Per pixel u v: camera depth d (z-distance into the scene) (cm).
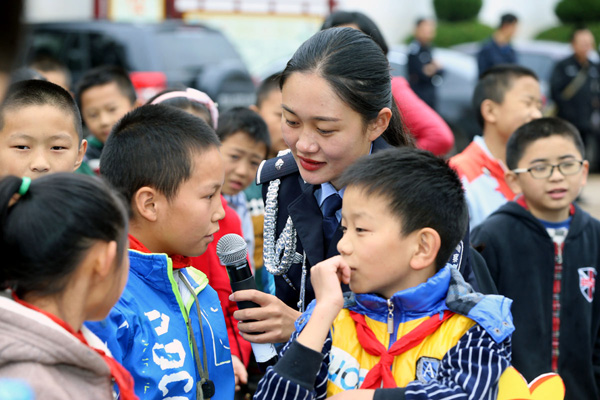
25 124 231
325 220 219
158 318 194
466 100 988
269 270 227
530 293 302
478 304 177
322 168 207
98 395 143
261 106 428
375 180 179
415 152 188
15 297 146
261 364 226
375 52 205
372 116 204
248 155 351
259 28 1078
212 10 1061
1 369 133
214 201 208
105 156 207
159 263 196
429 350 177
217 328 215
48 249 141
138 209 201
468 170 367
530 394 181
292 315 216
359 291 183
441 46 1562
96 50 841
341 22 330
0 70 99
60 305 146
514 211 309
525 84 376
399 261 179
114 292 152
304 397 166
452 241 185
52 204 143
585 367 301
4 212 142
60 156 237
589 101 948
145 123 205
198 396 199
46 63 497
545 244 305
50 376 135
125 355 183
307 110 199
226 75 853
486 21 1773
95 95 407
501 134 380
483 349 170
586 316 303
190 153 201
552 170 308
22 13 100
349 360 184
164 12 1077
